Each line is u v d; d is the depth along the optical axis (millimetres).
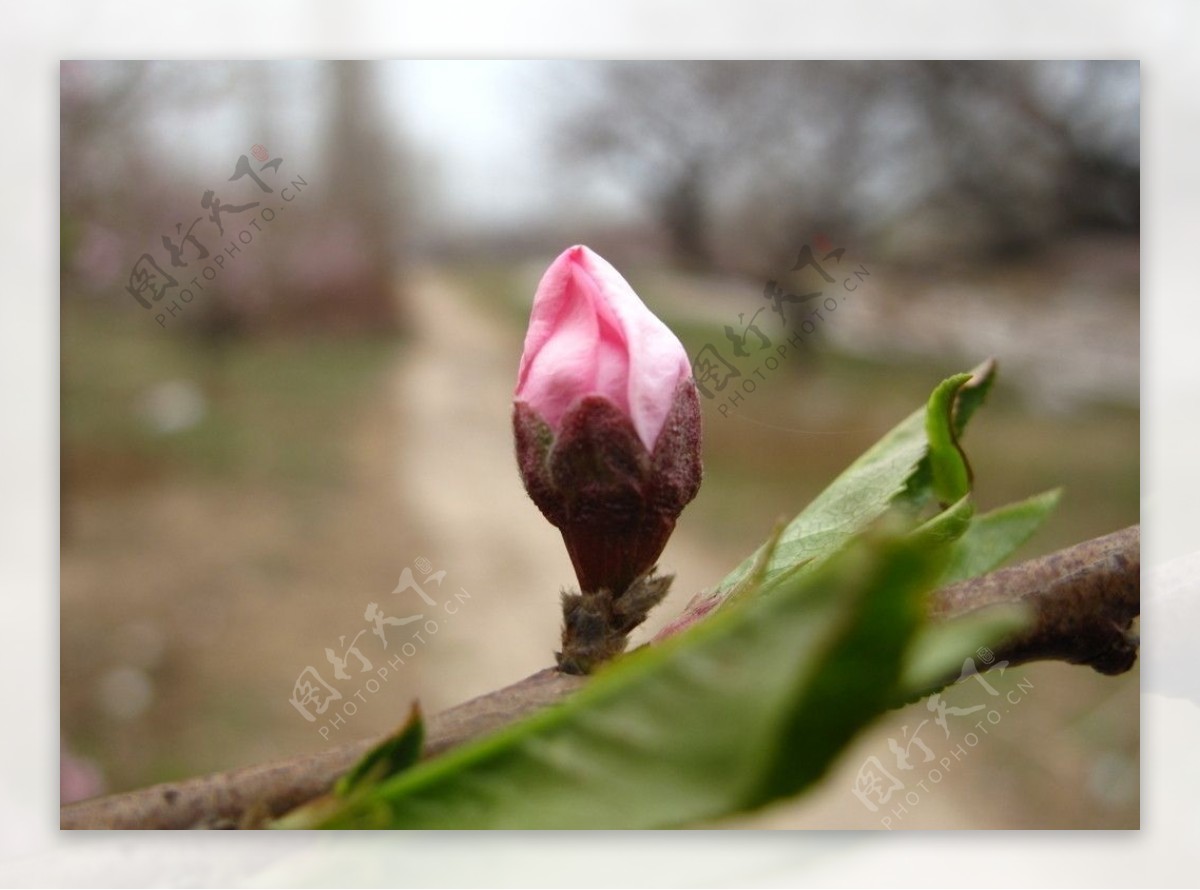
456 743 48
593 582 56
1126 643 52
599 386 55
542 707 49
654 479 55
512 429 57
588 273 56
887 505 59
